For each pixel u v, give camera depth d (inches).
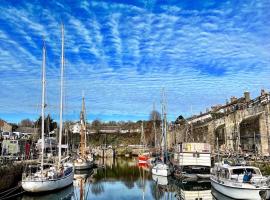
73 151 3201.3
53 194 1255.5
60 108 1628.9
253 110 1867.6
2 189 1136.2
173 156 1985.7
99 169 2559.1
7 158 1765.5
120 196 1342.3
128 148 4699.8
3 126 3257.9
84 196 1343.5
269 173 1285.7
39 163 1674.5
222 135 2278.5
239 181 1075.9
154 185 1643.7
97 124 6067.9
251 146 1833.2
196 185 1558.8
